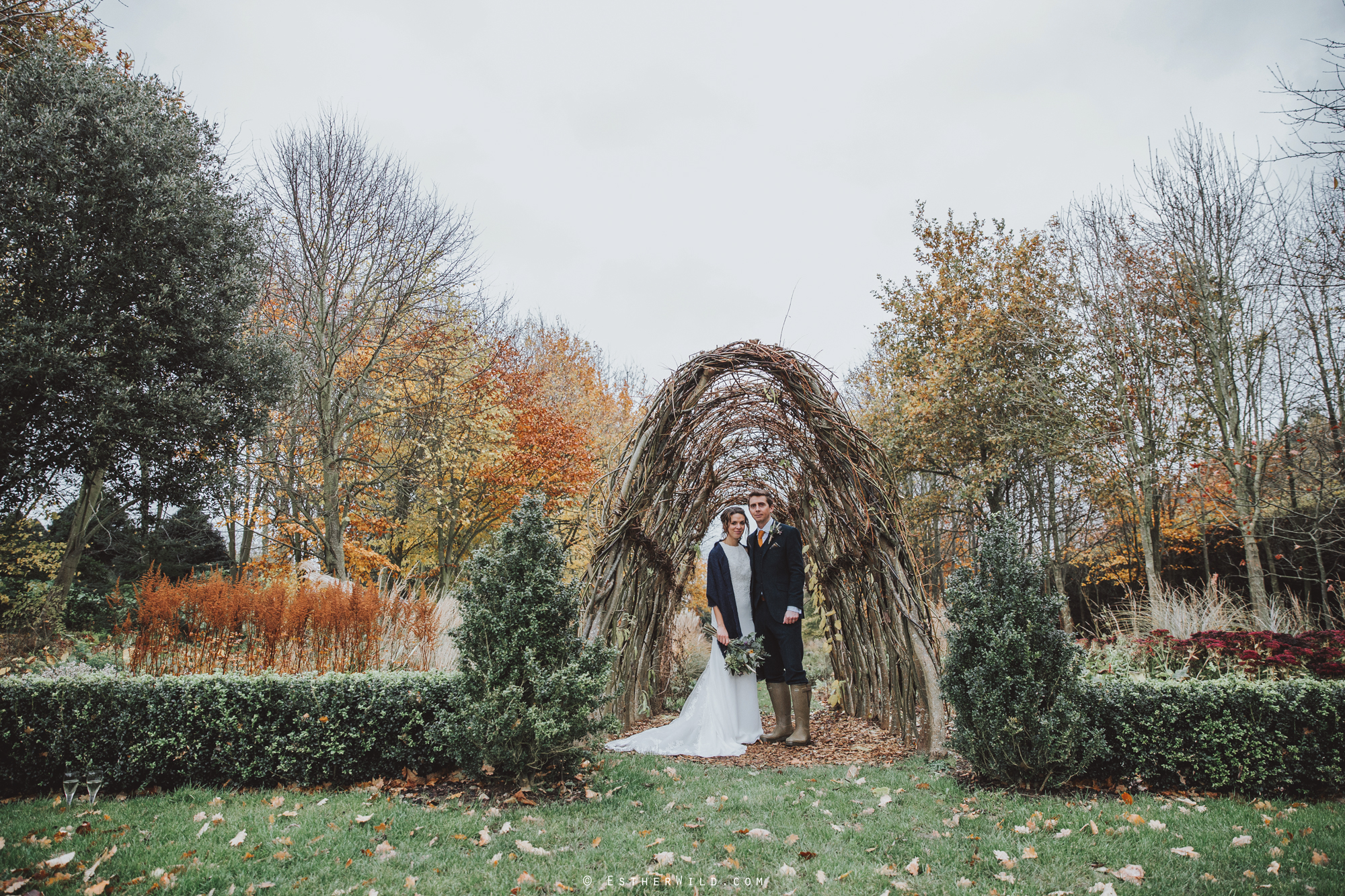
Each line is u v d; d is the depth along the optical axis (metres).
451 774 3.43
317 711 3.42
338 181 12.49
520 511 3.44
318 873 2.29
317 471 13.28
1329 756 3.20
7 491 8.44
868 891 2.20
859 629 5.36
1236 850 2.48
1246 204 8.75
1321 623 8.32
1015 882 2.24
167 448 9.04
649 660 5.60
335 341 12.64
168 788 3.38
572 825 2.77
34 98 8.51
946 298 13.07
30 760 3.34
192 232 9.38
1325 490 9.15
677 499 5.29
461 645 3.25
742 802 3.10
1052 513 12.59
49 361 7.81
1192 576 11.56
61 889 2.13
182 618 4.96
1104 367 10.48
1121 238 9.79
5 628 8.38
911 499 12.83
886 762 4.04
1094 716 3.37
